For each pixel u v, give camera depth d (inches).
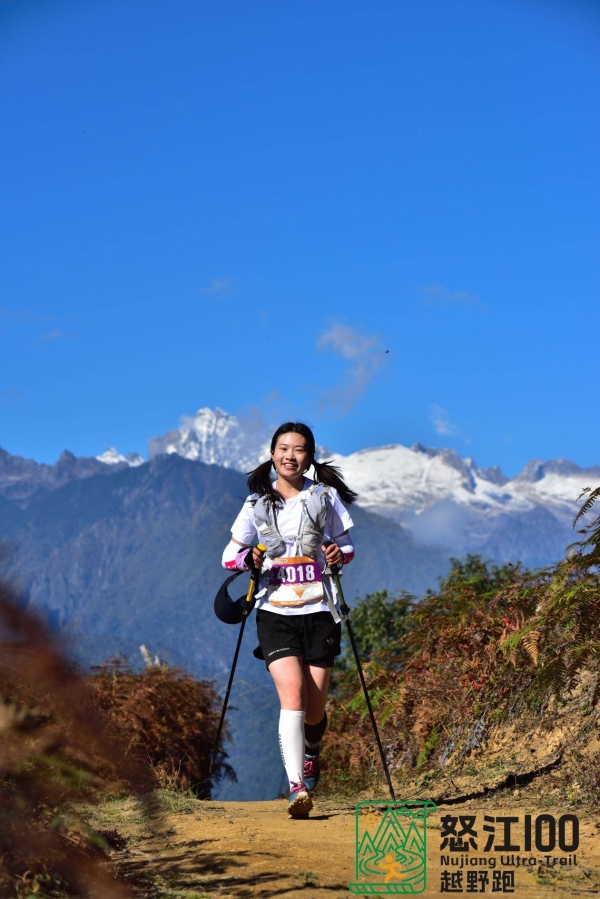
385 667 356.8
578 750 220.4
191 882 128.4
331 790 295.4
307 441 208.5
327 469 212.5
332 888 126.3
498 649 255.9
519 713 258.4
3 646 69.7
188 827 179.3
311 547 207.0
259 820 195.6
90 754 97.4
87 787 108.0
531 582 277.9
